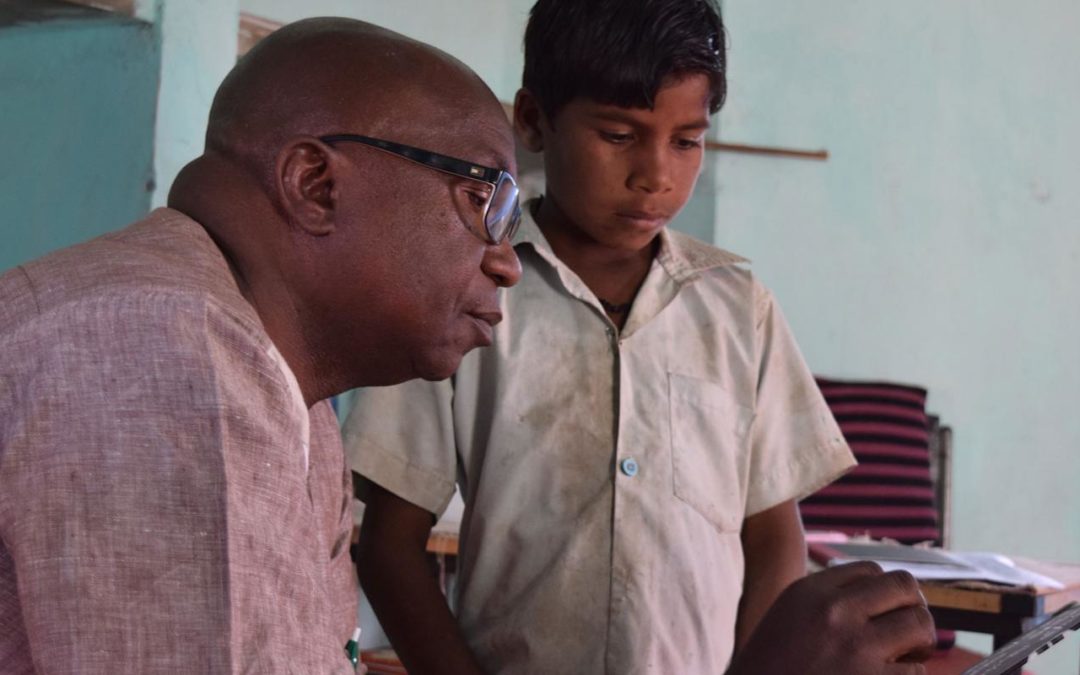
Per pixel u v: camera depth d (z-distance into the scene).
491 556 1.39
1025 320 4.38
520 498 1.39
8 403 0.71
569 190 1.39
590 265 1.47
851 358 4.16
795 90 4.10
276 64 0.88
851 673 0.78
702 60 1.33
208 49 2.53
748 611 1.49
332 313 0.89
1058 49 4.43
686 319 1.49
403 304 0.89
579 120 1.36
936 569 2.21
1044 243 4.40
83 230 2.53
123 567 0.68
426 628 1.37
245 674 0.68
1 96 2.69
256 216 0.87
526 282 1.46
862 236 4.17
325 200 0.87
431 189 0.88
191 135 2.51
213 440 0.70
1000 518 4.33
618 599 1.36
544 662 1.36
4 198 2.67
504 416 1.40
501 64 3.83
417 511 1.44
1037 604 2.08
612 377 1.42
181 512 0.69
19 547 0.69
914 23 4.23
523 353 1.42
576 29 1.34
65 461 0.69
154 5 2.46
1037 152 4.39
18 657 0.76
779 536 1.54
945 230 4.27
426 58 0.91
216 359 0.72
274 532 0.72
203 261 0.80
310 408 0.95
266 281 0.86
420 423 1.44
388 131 0.87
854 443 3.52
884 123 4.20
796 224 4.10
